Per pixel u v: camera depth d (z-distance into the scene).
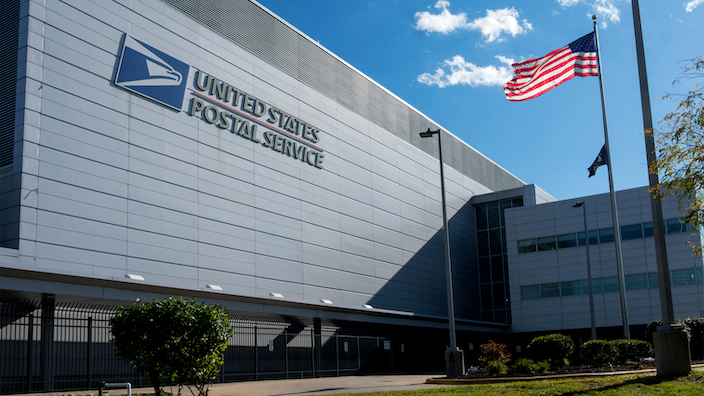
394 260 53.91
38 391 22.39
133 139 32.72
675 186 15.94
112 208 30.81
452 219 64.69
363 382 25.77
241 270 37.56
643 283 50.59
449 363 23.78
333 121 49.50
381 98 57.41
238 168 39.03
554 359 25.25
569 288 53.97
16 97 28.33
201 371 15.16
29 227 26.98
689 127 15.91
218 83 38.78
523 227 57.38
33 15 29.20
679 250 49.06
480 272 67.56
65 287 24.48
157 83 34.69
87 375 22.73
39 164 28.00
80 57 30.89
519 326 55.81
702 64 15.96
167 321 14.73
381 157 55.12
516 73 33.03
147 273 31.80
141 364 15.25
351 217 49.31
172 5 36.75
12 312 24.80
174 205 34.16
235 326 30.39
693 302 47.66
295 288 41.66
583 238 54.06
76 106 30.20
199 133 36.75
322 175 46.84
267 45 43.88
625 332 30.48
